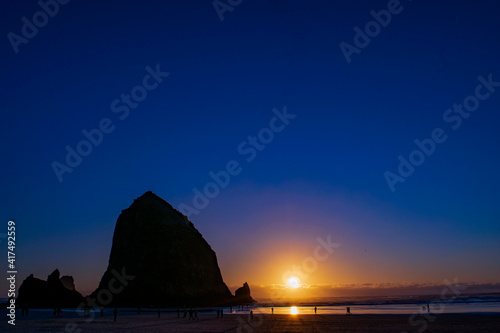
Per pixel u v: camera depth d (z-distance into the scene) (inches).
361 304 5123.0
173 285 4724.4
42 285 5068.9
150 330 1540.4
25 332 1419.8
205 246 5516.7
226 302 5022.1
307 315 2677.2
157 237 5059.1
